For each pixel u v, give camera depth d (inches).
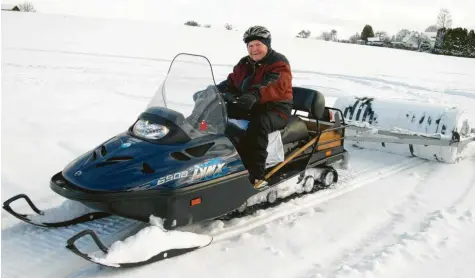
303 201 159.9
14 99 283.0
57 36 751.1
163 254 109.8
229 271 110.4
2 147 190.7
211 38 965.8
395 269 114.0
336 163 183.9
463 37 2358.5
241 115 147.8
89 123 241.6
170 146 116.4
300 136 159.2
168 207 112.0
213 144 123.1
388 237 134.3
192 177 115.4
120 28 979.9
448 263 118.4
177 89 132.5
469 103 448.1
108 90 345.7
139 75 438.6
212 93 129.4
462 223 143.5
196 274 108.0
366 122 228.7
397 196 169.9
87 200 104.0
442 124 209.9
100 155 116.6
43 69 419.8
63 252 114.0
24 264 107.9
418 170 205.2
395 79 643.5
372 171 200.2
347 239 132.1
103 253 101.2
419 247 125.8
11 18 957.8
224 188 123.7
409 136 205.3
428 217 149.8
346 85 521.3
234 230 133.3
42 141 204.1
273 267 113.7
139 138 120.4
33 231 123.5
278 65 145.9
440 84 626.2
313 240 130.1
